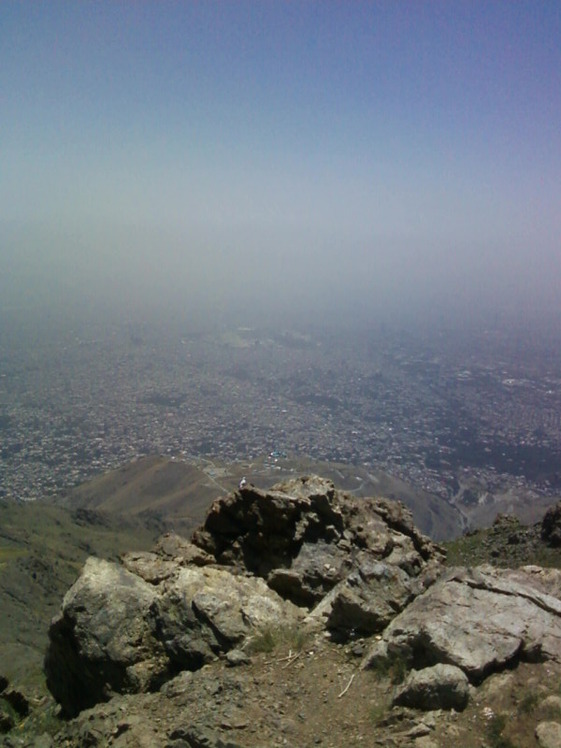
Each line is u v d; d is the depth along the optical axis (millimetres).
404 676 8164
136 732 7762
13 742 8891
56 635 10922
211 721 7633
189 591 10695
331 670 8930
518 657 8078
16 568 35531
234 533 13516
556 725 6660
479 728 7055
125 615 10531
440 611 8789
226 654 9656
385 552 13195
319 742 7270
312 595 11734
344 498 14828
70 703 10883
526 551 20922
